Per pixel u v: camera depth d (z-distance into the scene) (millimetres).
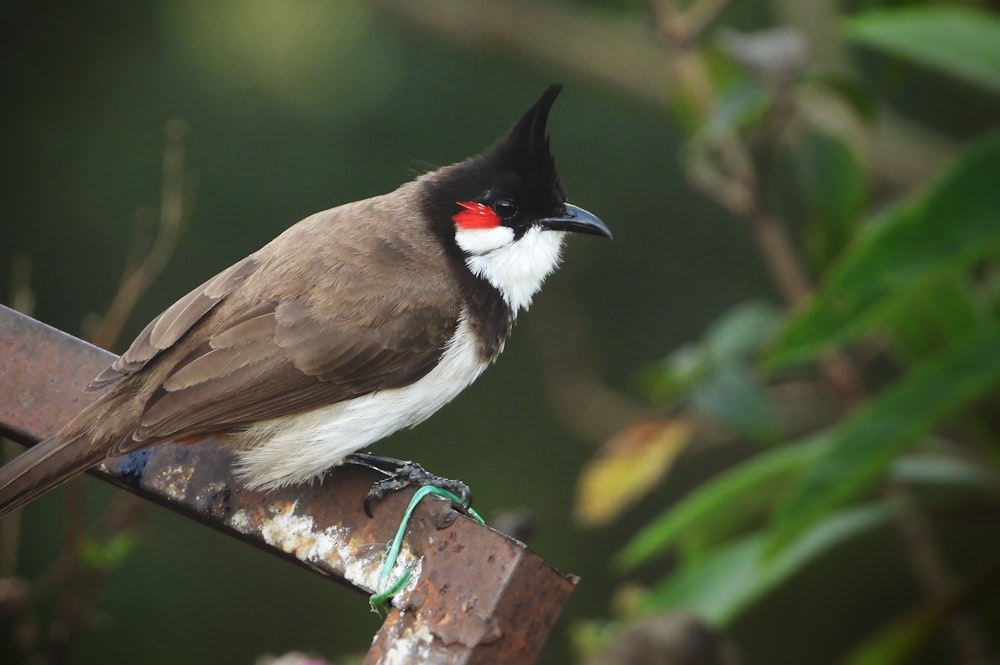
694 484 15594
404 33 15797
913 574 14906
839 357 9594
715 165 11117
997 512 9141
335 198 15414
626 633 7512
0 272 14734
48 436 6145
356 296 6930
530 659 5117
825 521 9070
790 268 9781
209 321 6762
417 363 6996
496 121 15719
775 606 15180
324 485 5770
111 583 14289
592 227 7727
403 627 5195
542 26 14609
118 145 15141
